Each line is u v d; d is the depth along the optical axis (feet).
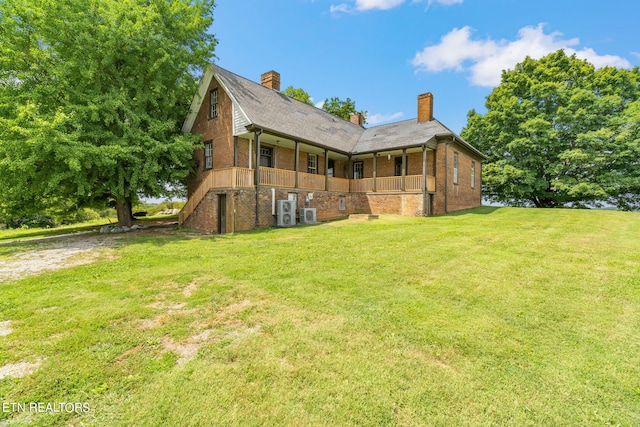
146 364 9.69
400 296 15.07
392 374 9.05
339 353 10.19
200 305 14.40
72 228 64.64
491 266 19.76
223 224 43.09
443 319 12.59
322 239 30.40
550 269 18.94
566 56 80.74
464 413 7.57
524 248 24.52
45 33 35.27
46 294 16.15
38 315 13.39
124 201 50.72
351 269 19.72
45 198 51.13
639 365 9.50
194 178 57.31
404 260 21.52
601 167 72.38
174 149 44.14
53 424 7.33
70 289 16.99
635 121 65.21
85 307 14.28
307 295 15.39
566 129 74.18
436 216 50.90
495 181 80.33
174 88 48.24
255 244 29.43
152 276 19.26
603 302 14.10
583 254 22.34
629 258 21.03
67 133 35.63
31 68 37.63
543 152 76.84
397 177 54.80
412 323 12.25
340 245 27.09
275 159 55.93
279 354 10.16
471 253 23.18
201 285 17.42
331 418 7.41
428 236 30.35
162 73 43.78
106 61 38.52
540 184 76.89
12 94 36.47
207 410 7.71
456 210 62.03
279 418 7.43
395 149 54.39
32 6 35.14
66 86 37.50
